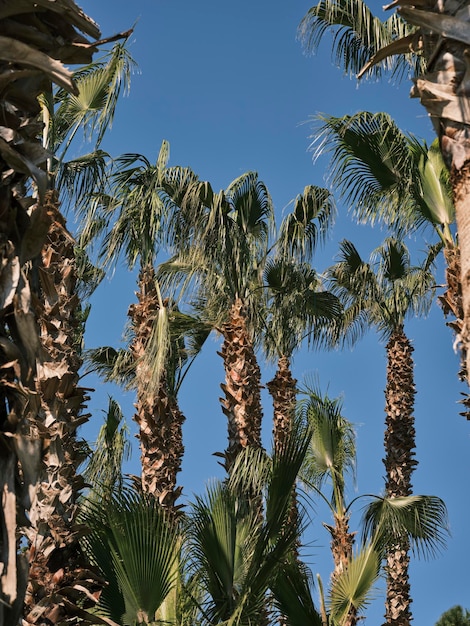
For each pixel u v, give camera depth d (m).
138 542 7.05
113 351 14.81
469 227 3.50
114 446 14.20
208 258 11.71
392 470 15.80
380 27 11.31
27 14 2.66
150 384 10.70
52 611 6.42
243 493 10.08
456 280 8.77
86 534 7.09
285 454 7.71
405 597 14.89
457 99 3.62
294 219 13.16
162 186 11.83
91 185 10.30
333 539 14.26
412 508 12.59
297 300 14.43
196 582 7.82
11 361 2.38
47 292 7.59
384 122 11.09
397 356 16.25
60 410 7.21
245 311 12.02
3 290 2.44
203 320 13.55
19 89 2.58
